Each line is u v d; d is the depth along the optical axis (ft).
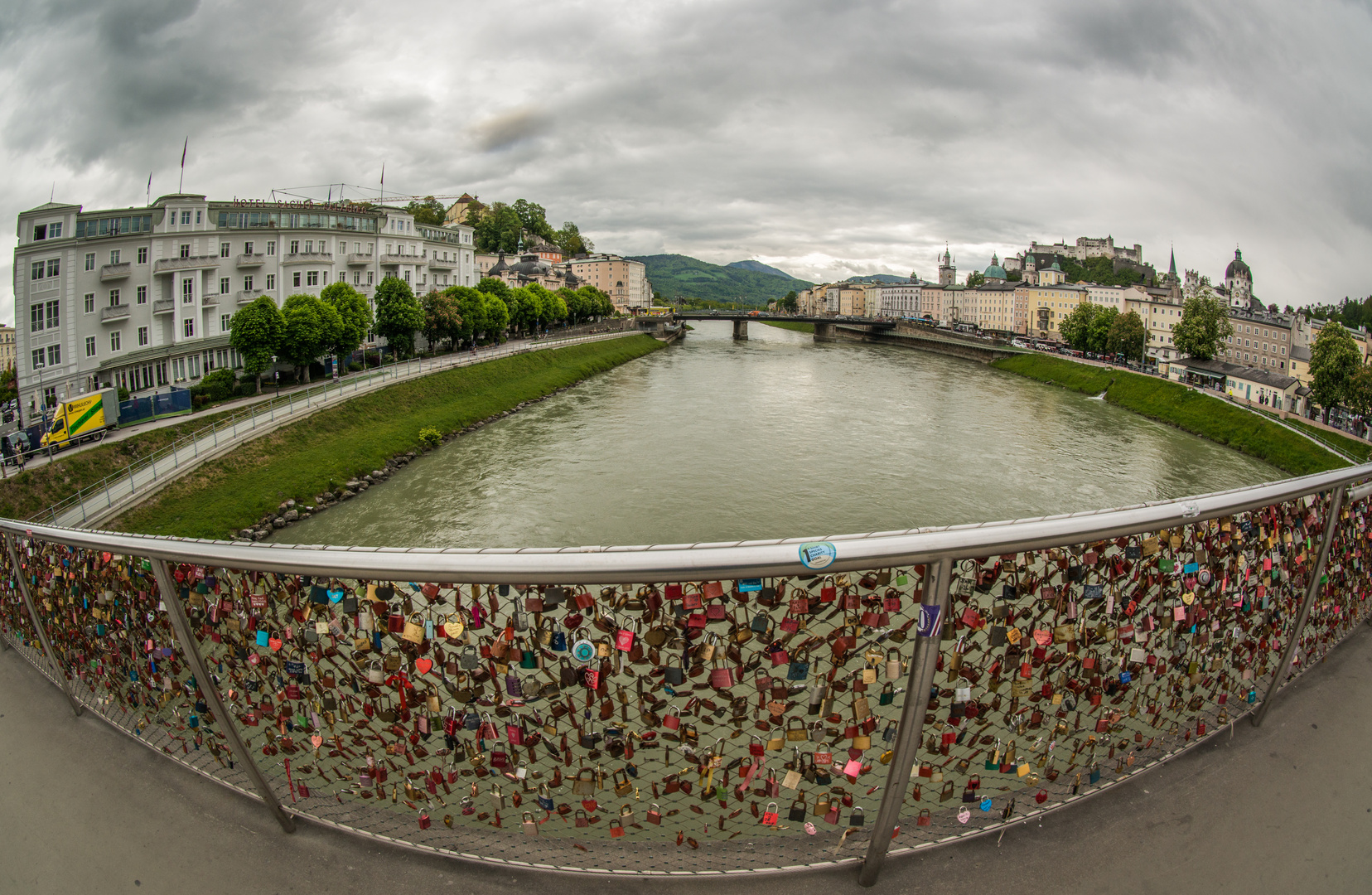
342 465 148.77
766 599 17.92
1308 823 21.63
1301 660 29.12
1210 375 280.92
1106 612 20.84
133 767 25.11
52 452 125.29
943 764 20.33
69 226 185.37
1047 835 21.12
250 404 172.76
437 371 229.25
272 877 20.06
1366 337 328.08
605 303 586.04
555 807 20.38
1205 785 23.24
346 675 20.44
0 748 26.55
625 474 159.22
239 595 20.98
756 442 194.70
